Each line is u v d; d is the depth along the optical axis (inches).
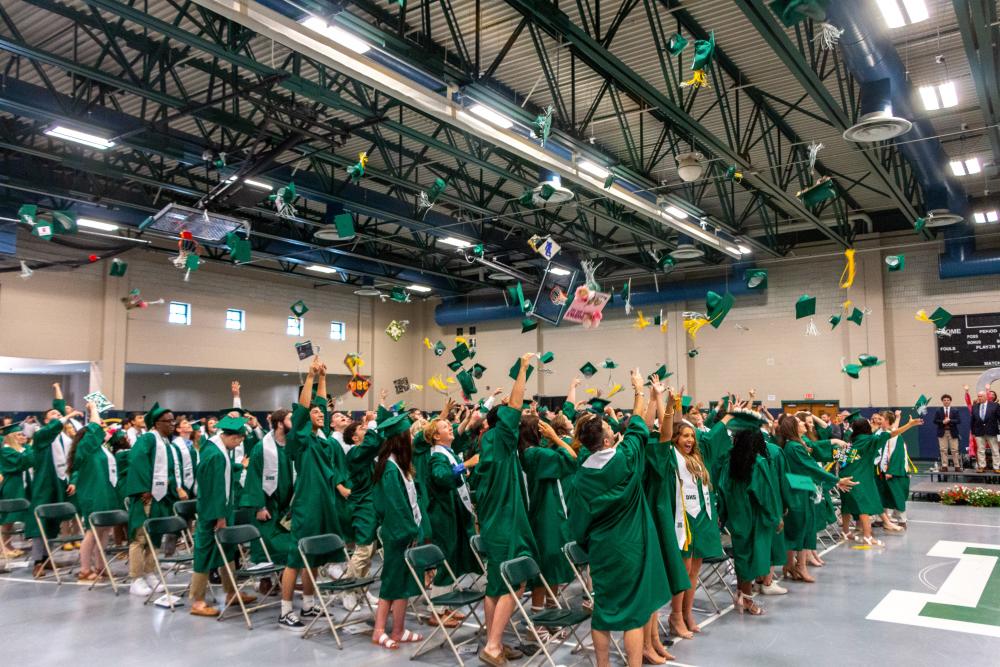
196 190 548.4
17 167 512.1
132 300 617.9
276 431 271.7
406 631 222.5
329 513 249.4
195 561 255.8
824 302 789.9
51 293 704.4
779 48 321.7
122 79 363.3
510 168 548.7
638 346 908.0
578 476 176.7
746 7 294.0
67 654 214.5
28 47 326.3
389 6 346.9
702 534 221.3
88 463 319.6
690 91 449.1
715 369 851.4
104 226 611.5
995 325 703.7
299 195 546.9
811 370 791.1
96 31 370.9
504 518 202.2
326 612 219.9
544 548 223.0
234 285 863.1
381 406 310.8
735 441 247.3
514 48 391.5
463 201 585.6
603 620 170.9
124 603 273.3
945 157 512.7
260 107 408.2
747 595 248.7
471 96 329.7
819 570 315.9
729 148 434.6
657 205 515.8
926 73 433.1
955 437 636.7
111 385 735.1
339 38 265.0
